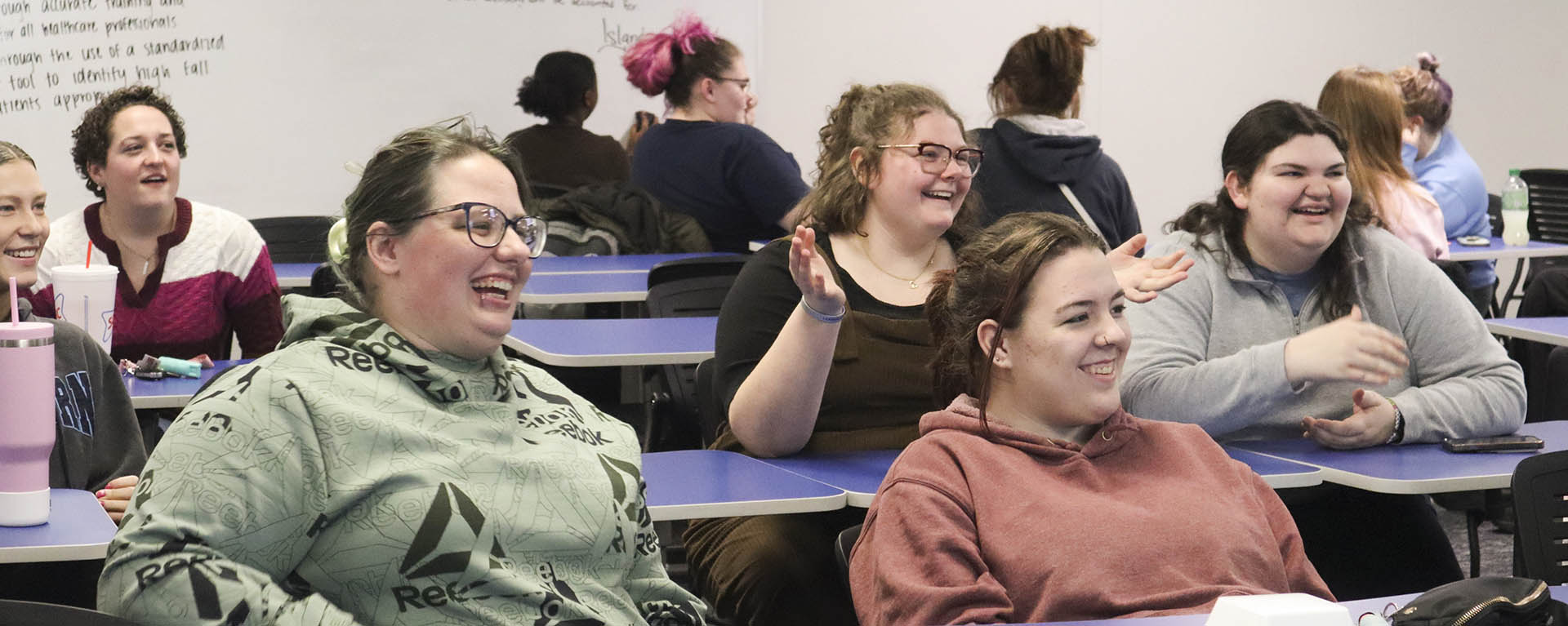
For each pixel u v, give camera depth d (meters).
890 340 2.75
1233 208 2.94
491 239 1.64
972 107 7.41
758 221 5.38
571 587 1.65
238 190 6.09
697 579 2.71
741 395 2.60
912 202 2.78
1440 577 2.80
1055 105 4.20
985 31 7.38
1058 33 4.17
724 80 5.31
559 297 4.04
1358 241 2.94
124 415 2.53
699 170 5.32
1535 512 2.21
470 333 1.65
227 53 6.01
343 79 6.18
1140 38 7.54
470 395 1.66
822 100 7.18
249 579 1.47
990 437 2.03
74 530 1.93
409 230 1.63
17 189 2.87
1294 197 2.81
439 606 1.55
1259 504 2.06
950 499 1.95
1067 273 2.03
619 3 6.56
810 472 2.54
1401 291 2.91
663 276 4.09
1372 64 7.88
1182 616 1.74
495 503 1.60
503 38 6.39
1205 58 7.64
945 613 1.83
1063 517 1.92
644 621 1.73
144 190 3.51
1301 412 2.87
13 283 1.96
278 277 4.81
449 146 1.67
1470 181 5.86
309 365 1.58
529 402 1.74
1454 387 2.83
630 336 3.47
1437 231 4.61
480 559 1.57
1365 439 2.75
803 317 2.49
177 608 1.42
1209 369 2.73
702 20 6.72
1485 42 8.01
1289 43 7.76
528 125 6.50
